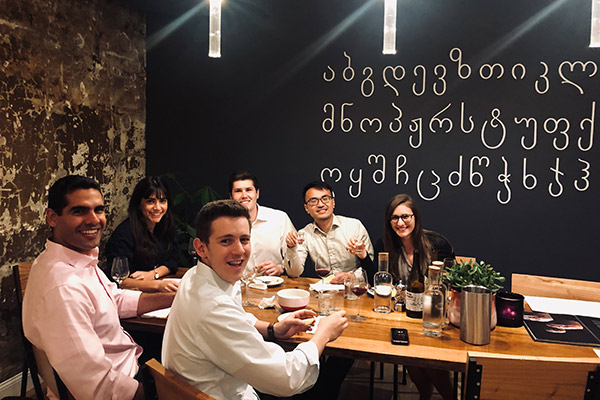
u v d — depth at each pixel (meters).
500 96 3.53
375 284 2.22
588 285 2.47
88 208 1.74
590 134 3.37
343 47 3.80
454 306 2.00
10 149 2.83
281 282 2.65
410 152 3.73
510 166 3.54
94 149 3.58
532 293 2.57
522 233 3.55
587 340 1.86
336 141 3.87
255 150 4.05
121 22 3.84
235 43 4.01
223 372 1.48
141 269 2.92
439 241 2.82
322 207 3.09
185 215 4.03
